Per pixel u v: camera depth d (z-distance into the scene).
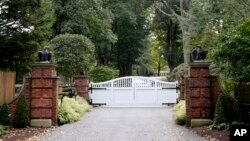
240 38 10.63
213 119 12.98
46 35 19.91
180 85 22.52
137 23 42.69
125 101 23.02
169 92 22.89
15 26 18.81
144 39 45.22
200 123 13.18
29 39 18.89
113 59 44.53
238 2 17.98
